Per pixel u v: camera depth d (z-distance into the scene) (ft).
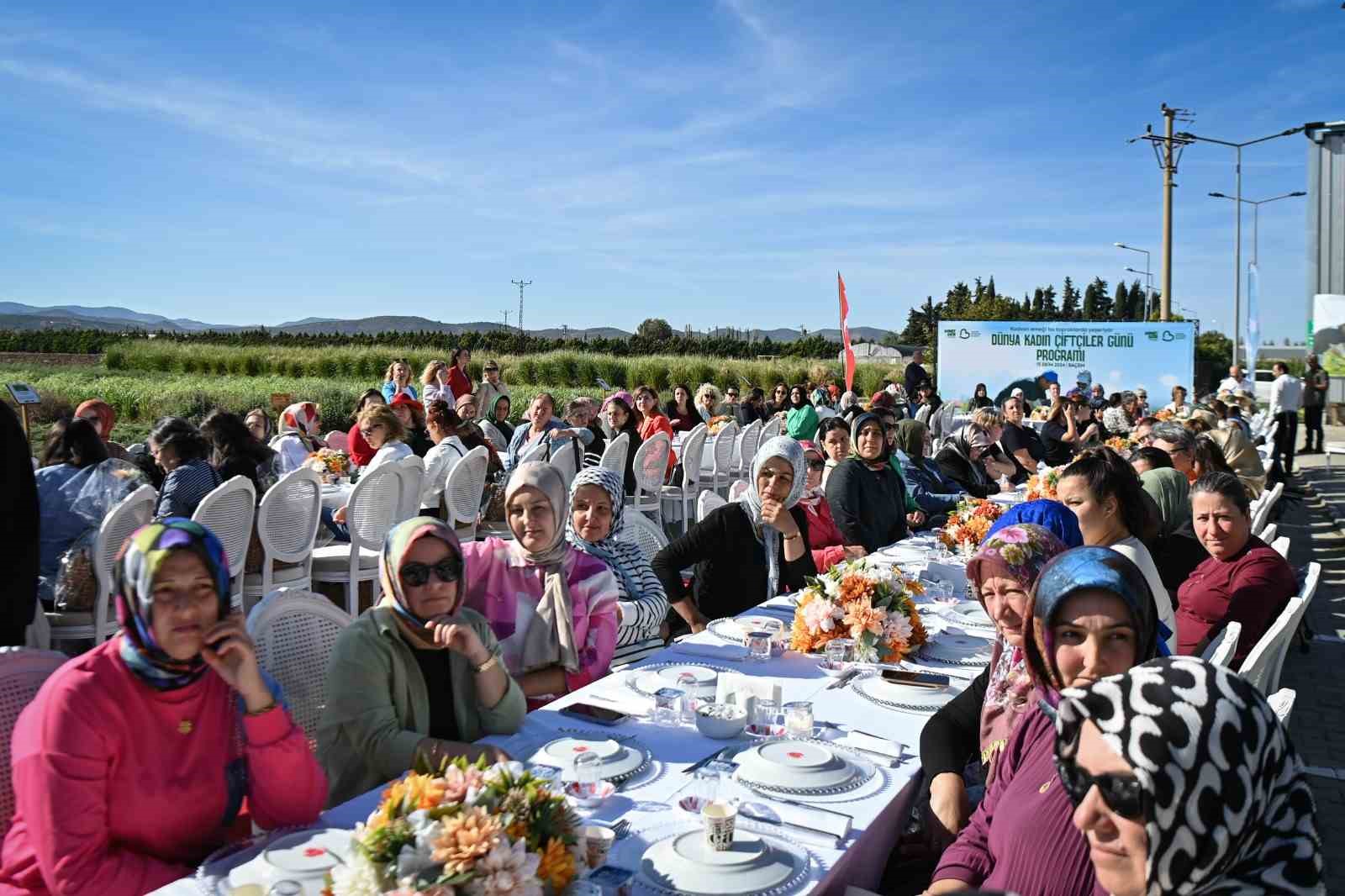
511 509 11.54
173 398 76.18
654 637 13.76
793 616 13.20
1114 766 4.00
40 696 6.86
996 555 8.64
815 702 9.87
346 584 21.75
